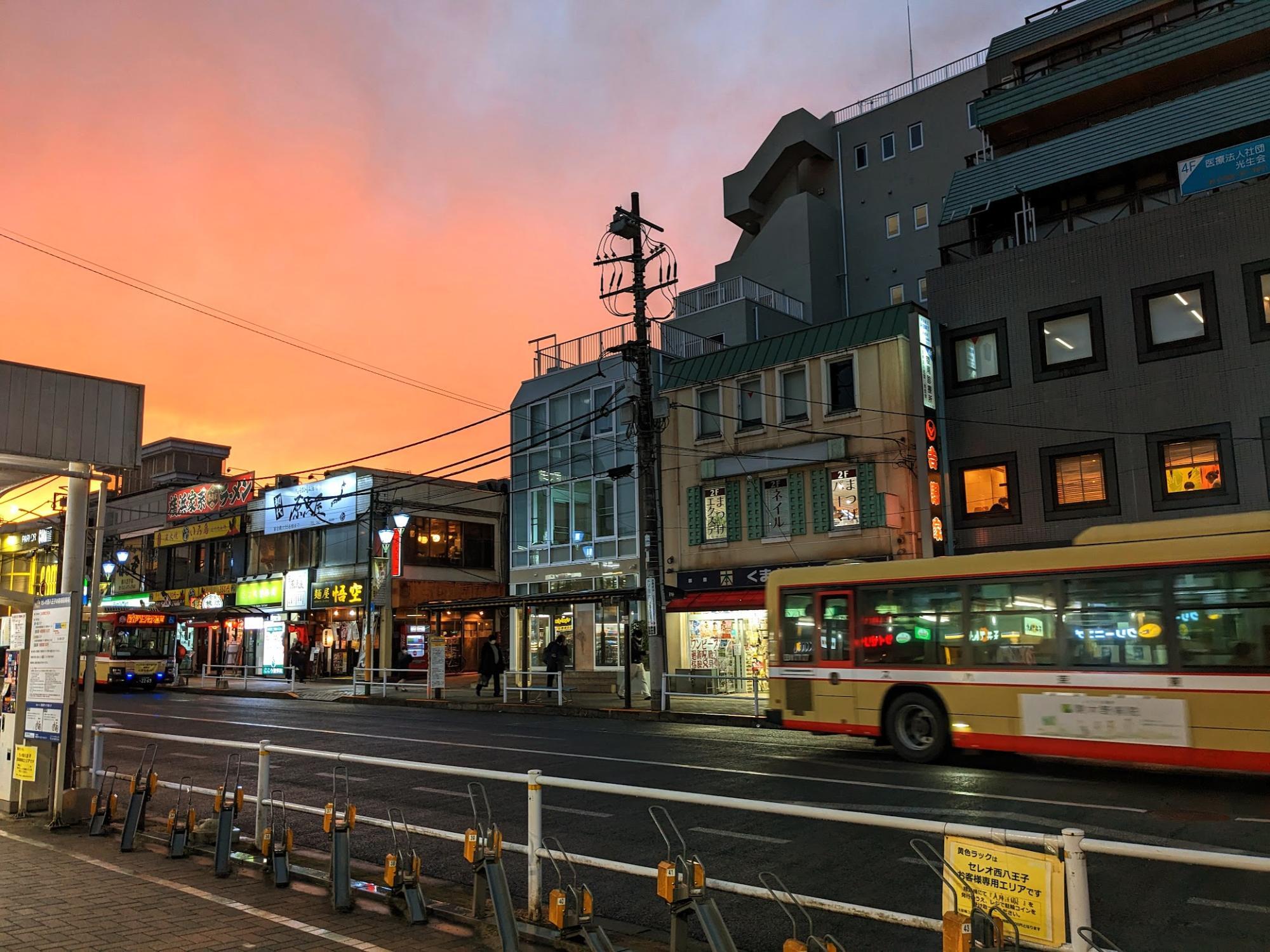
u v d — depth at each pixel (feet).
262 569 148.56
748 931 20.88
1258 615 36.32
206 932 19.16
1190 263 69.67
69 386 32.45
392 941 18.79
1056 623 41.22
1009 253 78.48
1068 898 12.91
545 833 30.37
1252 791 35.86
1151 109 76.95
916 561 46.60
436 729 62.80
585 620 101.09
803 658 49.75
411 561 133.18
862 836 28.91
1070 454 73.56
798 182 143.23
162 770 45.57
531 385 112.27
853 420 82.74
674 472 94.99
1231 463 66.33
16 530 43.34
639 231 75.41
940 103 131.85
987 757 46.55
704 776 40.50
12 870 24.48
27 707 32.19
